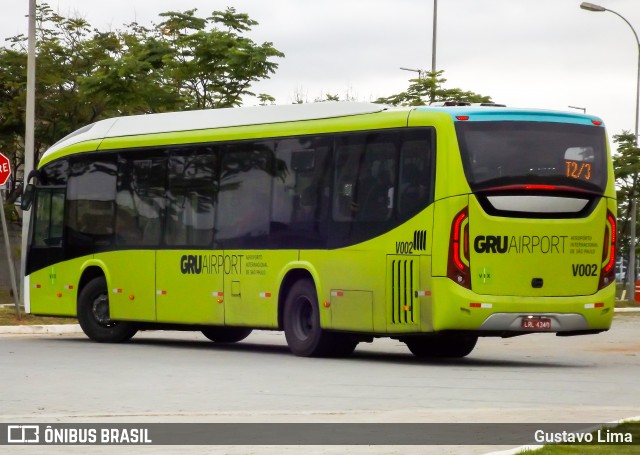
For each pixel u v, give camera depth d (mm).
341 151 23375
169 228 26688
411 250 21906
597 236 22422
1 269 55562
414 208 21922
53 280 29188
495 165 21672
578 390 17703
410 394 17047
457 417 14227
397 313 22109
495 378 19500
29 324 32875
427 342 25031
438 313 21484
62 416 14344
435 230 21531
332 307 23266
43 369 20859
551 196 21984
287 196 24266
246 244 25000
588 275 22328
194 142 26297
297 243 23984
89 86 44531
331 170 23500
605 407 15508
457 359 24469
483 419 14016
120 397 16594
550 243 21953
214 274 25625
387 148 22500
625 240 72438
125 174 27781
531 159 21906
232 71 44125
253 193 24953
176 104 45688
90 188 28531
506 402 16125
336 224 23281
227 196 25484
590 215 22312
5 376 19562
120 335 28297
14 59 51844
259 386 18094
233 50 43688
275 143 24625
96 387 17891
